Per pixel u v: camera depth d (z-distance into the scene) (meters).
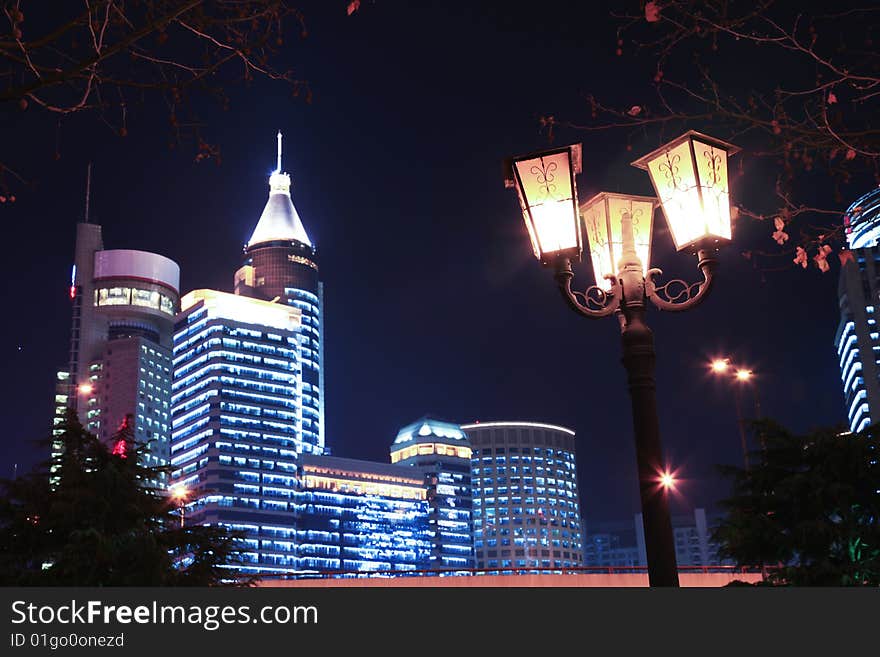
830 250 12.40
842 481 39.81
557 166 12.42
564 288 12.29
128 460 36.06
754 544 40.22
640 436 11.62
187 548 36.81
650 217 13.28
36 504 34.41
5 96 11.42
